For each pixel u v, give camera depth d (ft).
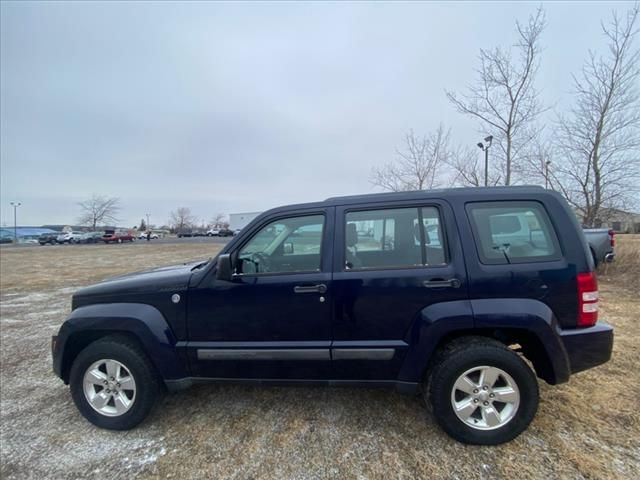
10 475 7.35
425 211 8.48
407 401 9.85
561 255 7.87
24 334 16.99
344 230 8.68
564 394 9.77
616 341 13.56
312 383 8.58
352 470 7.23
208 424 9.01
